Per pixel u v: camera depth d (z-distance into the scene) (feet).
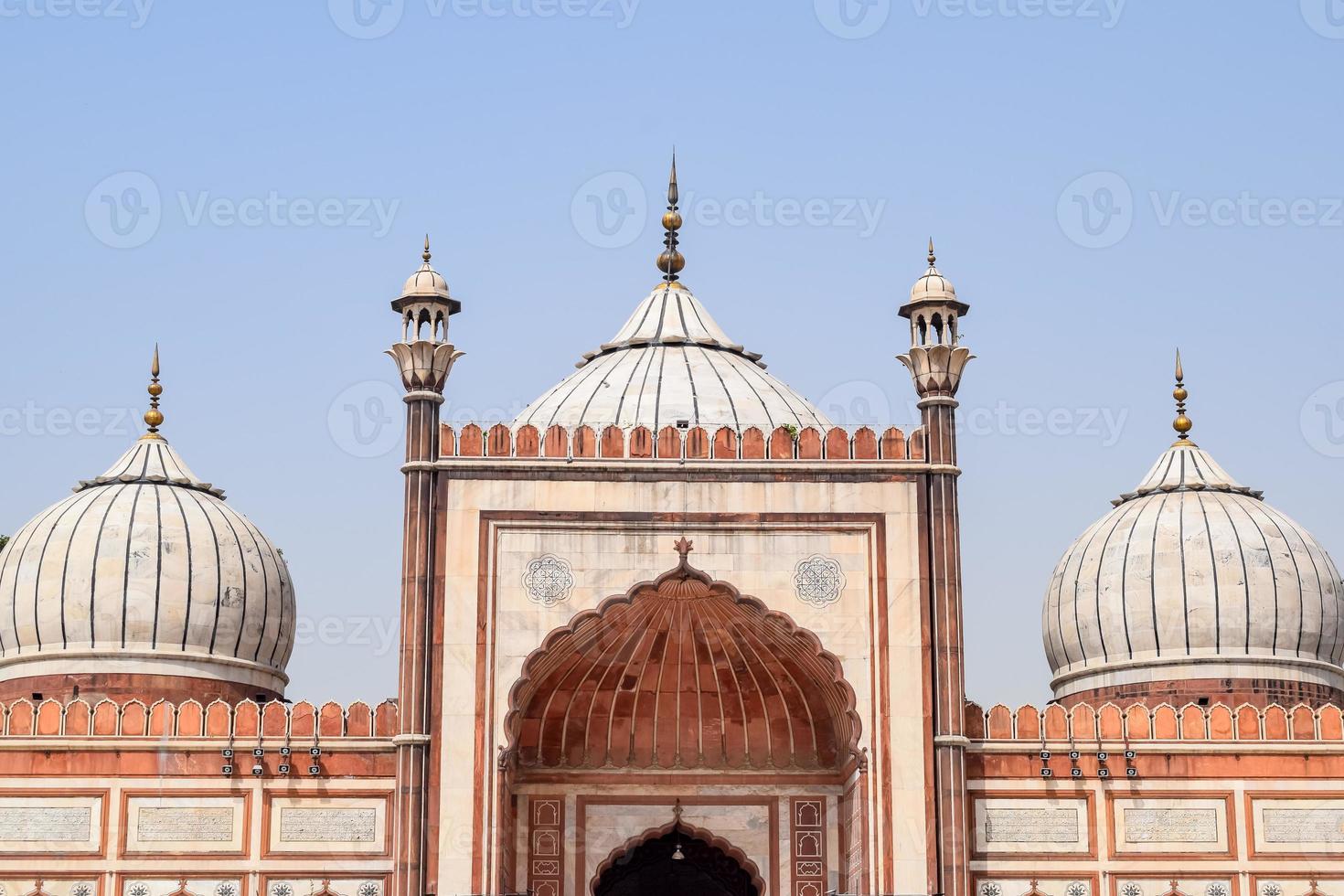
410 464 53.06
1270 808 53.57
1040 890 52.60
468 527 52.85
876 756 51.88
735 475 53.47
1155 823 53.36
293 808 52.75
